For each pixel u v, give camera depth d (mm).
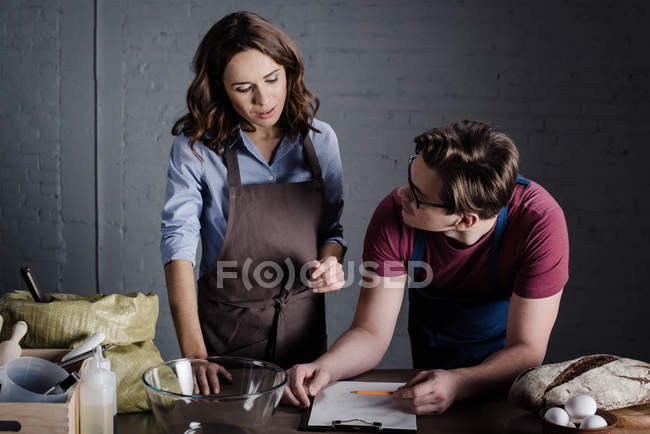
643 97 3158
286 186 1788
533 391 1208
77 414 1048
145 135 3406
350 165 3318
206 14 3303
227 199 1797
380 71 3248
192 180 1748
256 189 1770
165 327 3510
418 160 1312
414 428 1183
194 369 1208
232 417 1021
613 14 3121
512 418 1241
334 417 1229
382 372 1479
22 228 3529
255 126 1758
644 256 3244
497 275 1538
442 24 3199
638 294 3264
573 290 3291
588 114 3186
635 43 3127
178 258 1656
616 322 3285
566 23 3145
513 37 3174
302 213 1806
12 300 1354
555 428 1071
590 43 3145
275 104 1597
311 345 1872
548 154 3225
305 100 1734
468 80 3219
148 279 3494
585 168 3219
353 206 3340
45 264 3537
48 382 1099
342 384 1395
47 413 994
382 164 3303
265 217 1783
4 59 3430
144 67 3359
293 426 1210
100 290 3520
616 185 3219
